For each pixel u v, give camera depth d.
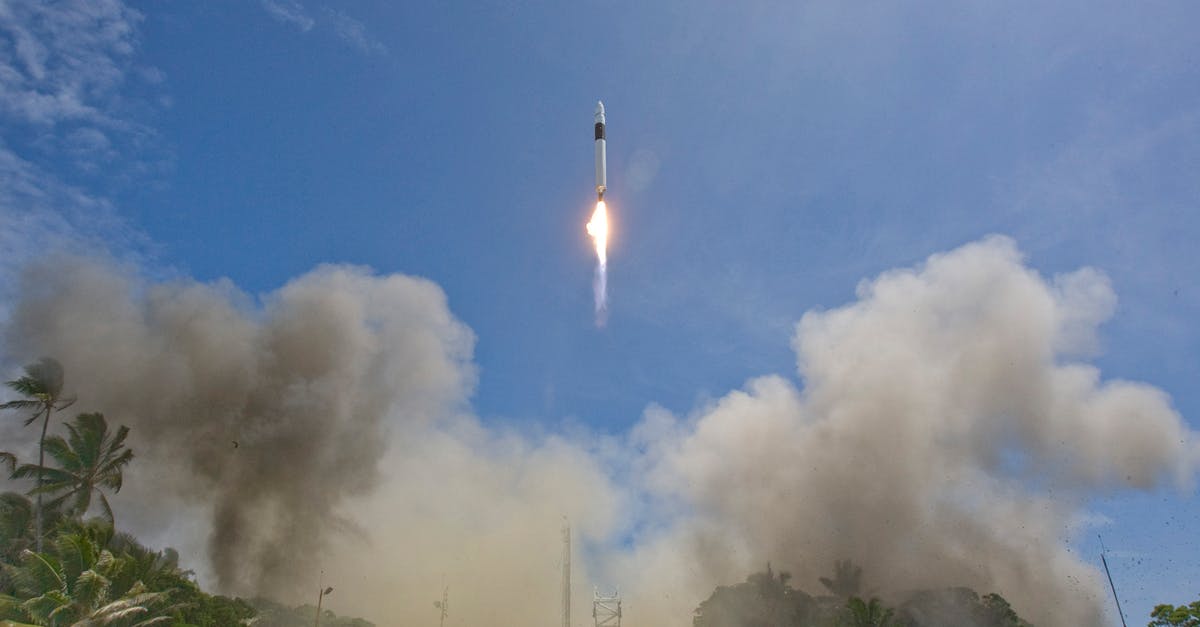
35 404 49.50
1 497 48.81
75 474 49.53
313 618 86.06
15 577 36.44
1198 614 49.06
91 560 36.81
